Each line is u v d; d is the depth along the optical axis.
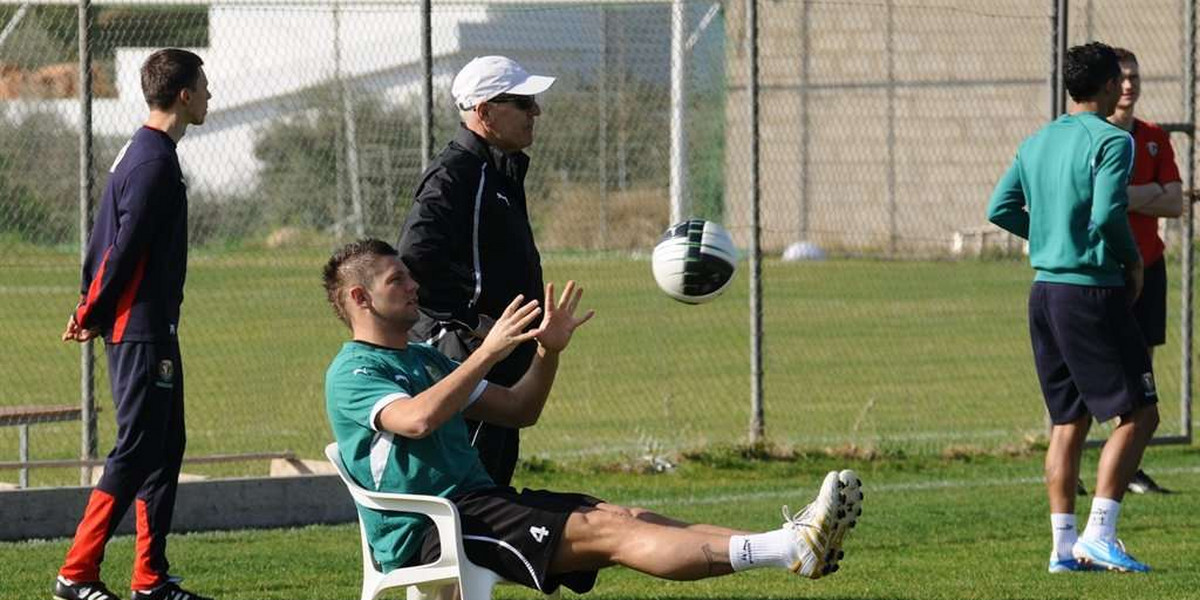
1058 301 30.80
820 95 134.12
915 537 34.59
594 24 98.31
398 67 91.00
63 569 26.86
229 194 100.06
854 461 45.25
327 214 98.38
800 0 50.38
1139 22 122.94
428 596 21.91
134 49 73.69
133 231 26.16
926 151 131.88
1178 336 79.06
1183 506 38.56
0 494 33.56
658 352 72.50
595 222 105.56
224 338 73.56
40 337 73.44
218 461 38.94
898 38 131.88
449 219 24.67
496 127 25.20
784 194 134.75
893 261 122.06
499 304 25.11
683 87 91.88
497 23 94.38
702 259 24.00
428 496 20.45
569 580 20.55
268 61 99.25
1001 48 129.12
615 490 40.72
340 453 21.22
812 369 67.38
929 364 68.88
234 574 30.34
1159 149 38.09
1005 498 39.66
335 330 76.62
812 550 19.28
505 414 22.38
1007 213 32.31
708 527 20.00
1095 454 47.12
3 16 72.06
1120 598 28.36
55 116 76.06
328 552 32.62
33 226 75.94
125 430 26.72
